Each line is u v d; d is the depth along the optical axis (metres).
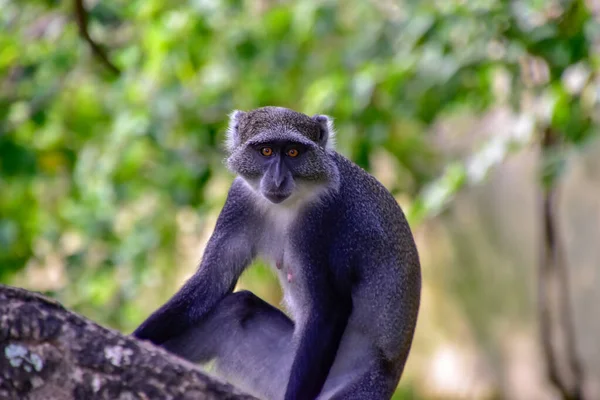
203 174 15.16
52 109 15.66
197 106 15.43
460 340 24.39
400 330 9.34
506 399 23.09
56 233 16.20
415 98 14.27
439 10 13.72
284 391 9.22
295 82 16.61
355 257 9.09
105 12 14.33
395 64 14.02
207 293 9.28
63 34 15.49
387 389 9.34
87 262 16.02
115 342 5.98
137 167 15.41
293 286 9.30
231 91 15.82
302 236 9.14
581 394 16.55
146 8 14.93
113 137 15.08
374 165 16.42
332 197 9.12
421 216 12.95
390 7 16.84
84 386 5.86
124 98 15.22
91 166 15.87
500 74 15.18
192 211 16.06
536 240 21.89
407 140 16.47
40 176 15.92
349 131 14.25
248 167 9.06
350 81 14.02
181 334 9.16
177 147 15.41
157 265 17.06
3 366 5.80
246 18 16.33
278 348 9.29
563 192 20.64
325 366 8.77
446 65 13.73
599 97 12.02
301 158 8.96
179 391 5.96
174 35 14.65
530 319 22.36
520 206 22.25
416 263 9.55
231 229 9.45
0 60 15.18
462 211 23.67
